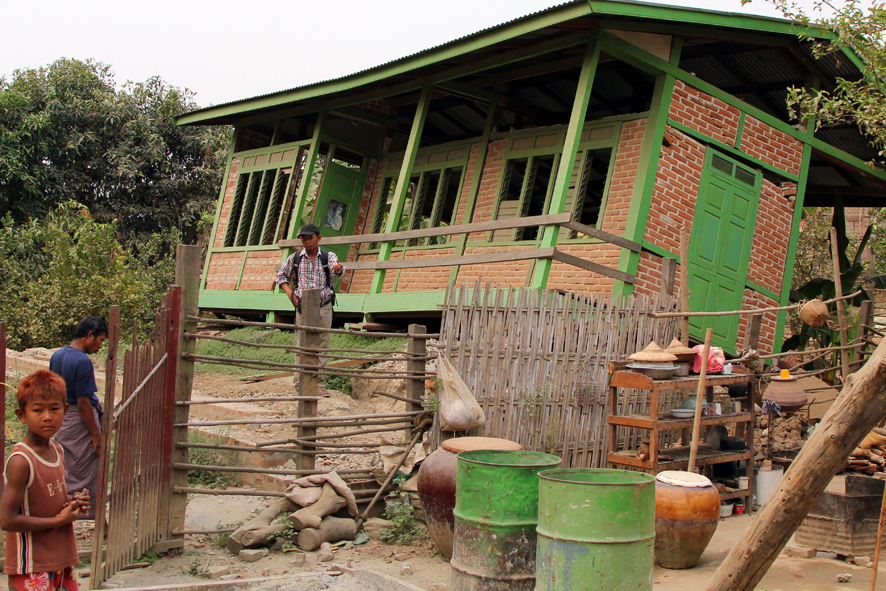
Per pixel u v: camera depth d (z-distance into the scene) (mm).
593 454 7758
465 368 6848
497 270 11992
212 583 5090
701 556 6199
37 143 24031
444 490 5777
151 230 26312
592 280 10336
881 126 10180
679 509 5738
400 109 15375
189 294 6344
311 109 14562
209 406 9727
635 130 10391
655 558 5961
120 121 25594
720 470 7895
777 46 10516
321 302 9438
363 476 6938
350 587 5242
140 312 18047
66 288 17391
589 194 12188
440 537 5855
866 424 3398
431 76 11977
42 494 3975
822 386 10195
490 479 5160
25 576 3949
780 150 11242
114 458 5285
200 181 26609
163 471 6113
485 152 12961
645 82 11766
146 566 5742
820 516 6094
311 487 6363
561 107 13656
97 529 5105
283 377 11195
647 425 6863
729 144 10719
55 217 21234
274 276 14672
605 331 7859
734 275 10773
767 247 11180
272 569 5668
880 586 5332
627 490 4523
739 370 7684
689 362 7383
